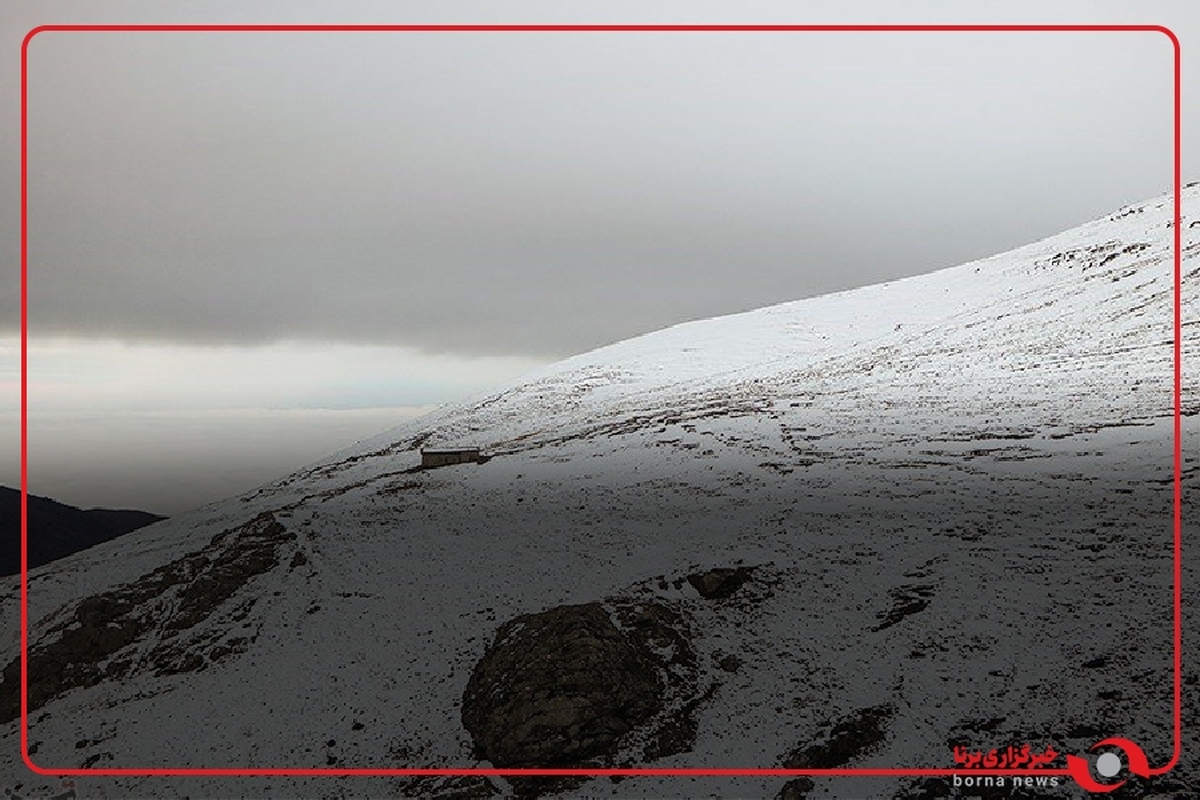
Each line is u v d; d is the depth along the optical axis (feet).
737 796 56.85
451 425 248.73
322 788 66.13
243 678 84.53
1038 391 151.64
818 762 58.54
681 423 170.81
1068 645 64.85
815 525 97.45
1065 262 280.51
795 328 311.27
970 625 70.08
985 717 59.47
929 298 311.06
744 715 65.46
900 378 187.73
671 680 70.59
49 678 91.91
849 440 137.59
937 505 98.63
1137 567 74.02
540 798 60.54
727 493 117.91
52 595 126.31
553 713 64.64
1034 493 97.81
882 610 75.31
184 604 101.40
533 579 94.38
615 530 108.37
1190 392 133.39
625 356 312.71
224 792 67.67
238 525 145.07
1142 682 59.11
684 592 84.48
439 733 69.56
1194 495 89.76
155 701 83.46
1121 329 185.47
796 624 75.97
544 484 141.08
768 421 160.25
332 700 77.97
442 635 85.05
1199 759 51.80
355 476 191.01
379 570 104.58
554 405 247.50
